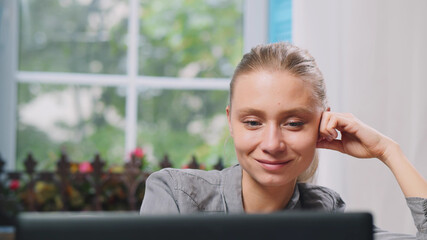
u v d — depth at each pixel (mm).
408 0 1913
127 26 2414
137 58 2418
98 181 2135
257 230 565
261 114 962
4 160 2254
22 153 2332
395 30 1916
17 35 2336
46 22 2359
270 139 953
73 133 2363
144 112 2416
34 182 2141
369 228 587
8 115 2322
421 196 1098
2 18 2314
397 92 1910
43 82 2352
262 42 2469
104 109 2389
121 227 543
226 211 1113
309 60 1009
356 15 1913
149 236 547
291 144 967
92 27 2389
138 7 2424
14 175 2166
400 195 1895
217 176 1148
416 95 1905
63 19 2369
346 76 1916
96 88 2385
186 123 2441
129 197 2150
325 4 1928
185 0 2453
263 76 963
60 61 2369
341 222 583
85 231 537
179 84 2439
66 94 2365
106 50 2396
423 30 1908
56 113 2357
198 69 2459
